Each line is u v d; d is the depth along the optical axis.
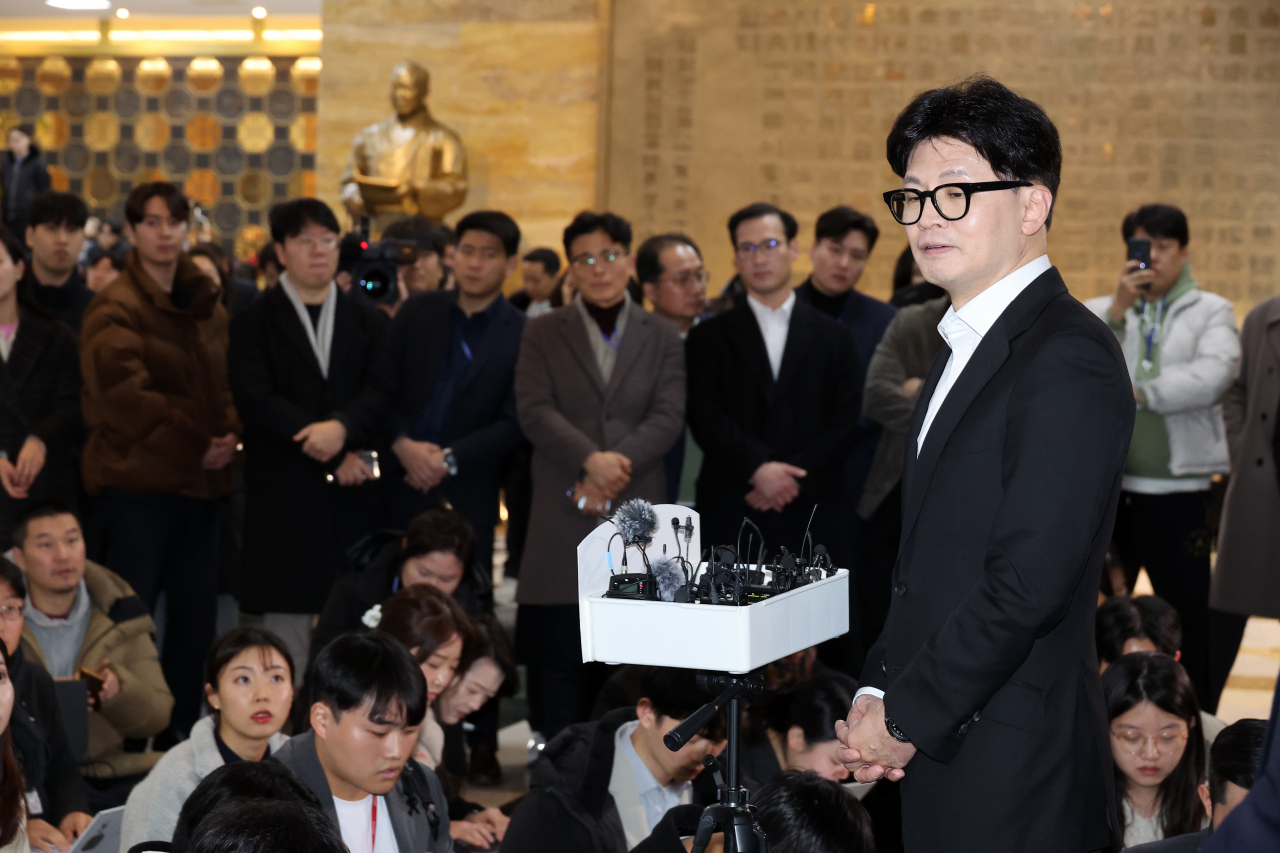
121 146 13.41
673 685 2.67
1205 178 9.42
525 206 10.48
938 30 9.73
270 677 3.05
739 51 10.02
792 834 2.15
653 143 10.16
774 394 4.57
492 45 10.47
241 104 13.24
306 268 4.72
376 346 4.87
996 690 1.71
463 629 3.42
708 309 6.30
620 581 1.79
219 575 5.94
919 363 4.81
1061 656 1.80
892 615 1.91
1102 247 9.55
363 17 10.60
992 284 1.85
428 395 4.88
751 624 1.67
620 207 10.20
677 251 5.28
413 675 2.67
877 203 9.88
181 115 13.33
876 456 4.89
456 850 3.52
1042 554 1.67
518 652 4.62
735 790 1.80
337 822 2.70
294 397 4.71
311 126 13.15
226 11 12.81
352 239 5.62
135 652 4.11
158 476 4.59
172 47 13.30
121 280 4.75
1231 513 5.16
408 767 2.95
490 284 4.88
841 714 3.06
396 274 5.80
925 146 1.84
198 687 4.84
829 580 1.89
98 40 13.35
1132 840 3.07
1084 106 9.54
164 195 4.73
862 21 9.82
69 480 4.83
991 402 1.79
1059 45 9.55
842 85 9.89
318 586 4.65
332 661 2.64
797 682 3.58
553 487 4.50
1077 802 1.78
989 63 9.66
